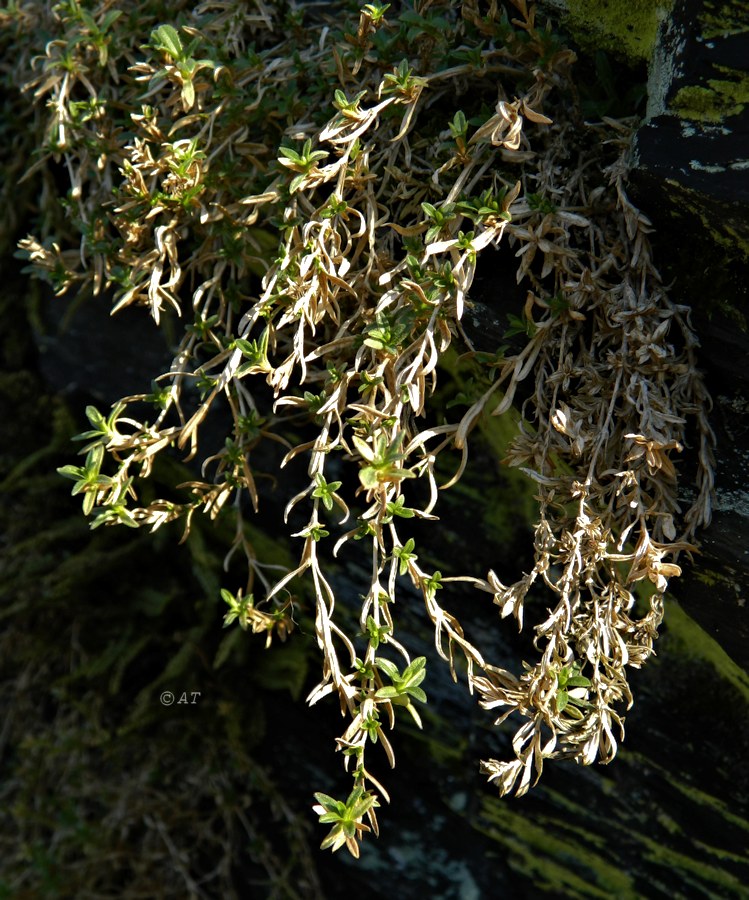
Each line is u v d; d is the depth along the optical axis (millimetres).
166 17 2064
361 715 1466
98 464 1595
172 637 2986
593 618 1539
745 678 2213
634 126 1696
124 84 2109
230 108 1818
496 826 2551
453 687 2529
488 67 1707
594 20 1720
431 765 2625
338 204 1605
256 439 1797
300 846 2773
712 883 2281
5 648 3066
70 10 1891
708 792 2260
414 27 1689
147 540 2938
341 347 1626
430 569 2486
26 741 2982
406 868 2668
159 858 2918
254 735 2816
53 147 1995
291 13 1938
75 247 2650
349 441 2459
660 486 1590
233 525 2709
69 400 2895
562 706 1472
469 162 1639
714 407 1689
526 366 1636
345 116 1616
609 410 1591
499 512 2426
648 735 2312
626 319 1590
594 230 1680
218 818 2945
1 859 3119
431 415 2375
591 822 2414
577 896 2465
